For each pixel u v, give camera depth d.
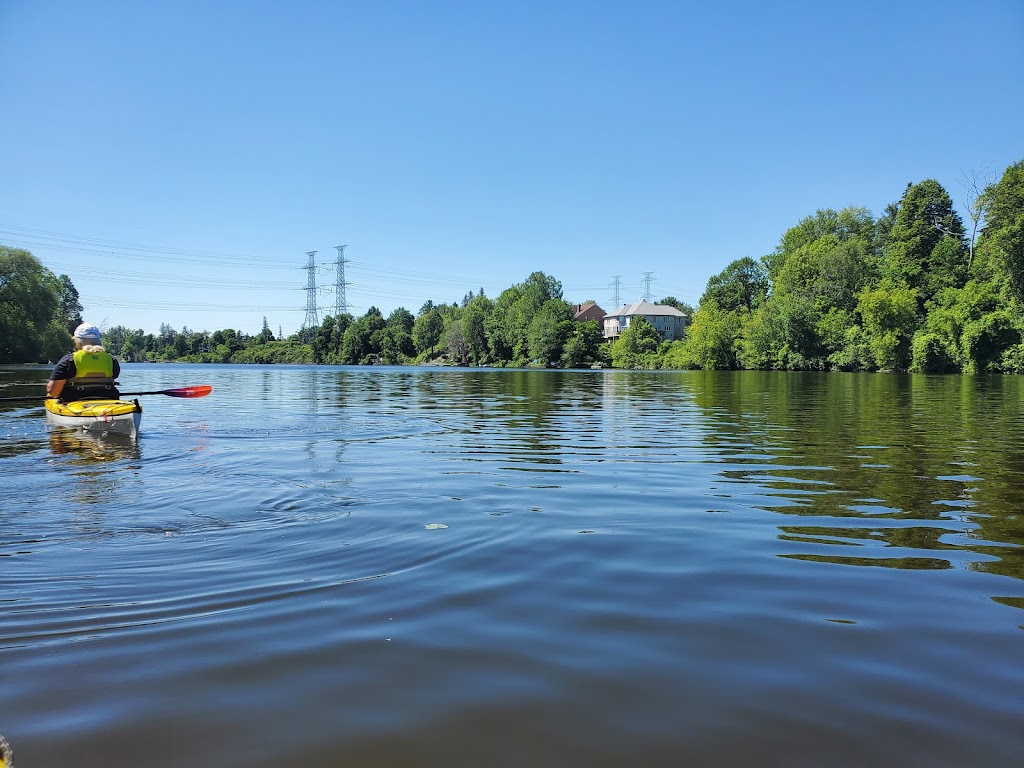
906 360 54.19
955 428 10.91
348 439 9.21
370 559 3.69
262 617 2.86
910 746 1.95
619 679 2.35
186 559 3.67
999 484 6.05
